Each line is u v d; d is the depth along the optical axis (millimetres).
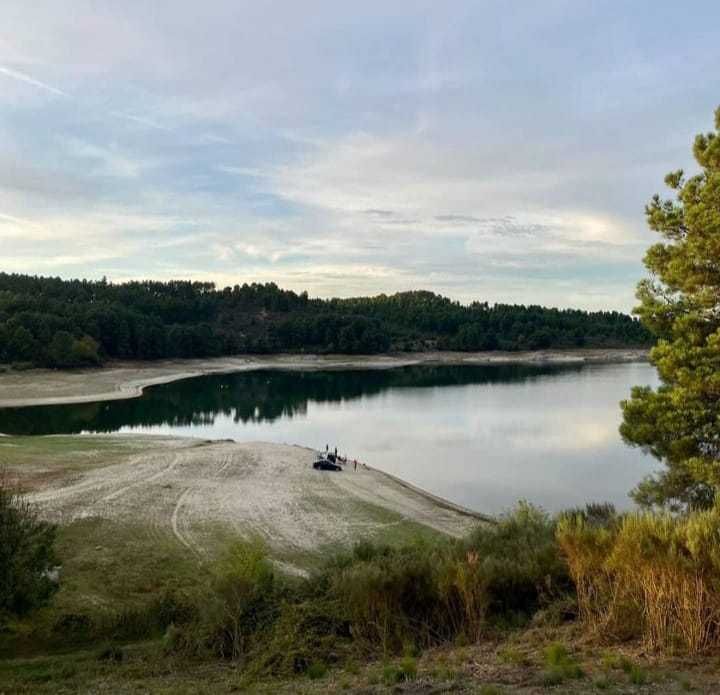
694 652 8164
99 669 11703
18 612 14273
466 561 11578
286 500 34594
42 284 187000
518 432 63969
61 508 30062
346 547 26734
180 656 11930
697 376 14477
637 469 46688
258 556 16156
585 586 10352
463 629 10414
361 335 185875
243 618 12109
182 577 21359
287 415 81938
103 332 137000
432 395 100562
